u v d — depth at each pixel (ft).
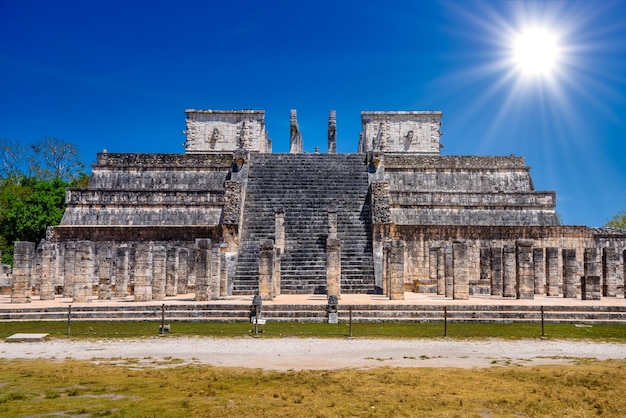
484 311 73.87
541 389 38.22
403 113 183.42
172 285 101.24
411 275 125.80
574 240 129.39
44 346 55.98
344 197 129.80
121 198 135.03
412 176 151.53
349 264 108.58
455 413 32.81
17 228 159.74
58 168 228.63
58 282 111.45
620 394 37.04
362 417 32.04
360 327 67.62
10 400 35.17
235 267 106.93
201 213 134.31
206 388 38.24
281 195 130.21
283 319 72.08
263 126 184.03
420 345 56.65
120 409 33.09
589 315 72.90
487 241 127.95
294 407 33.83
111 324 69.41
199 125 180.14
